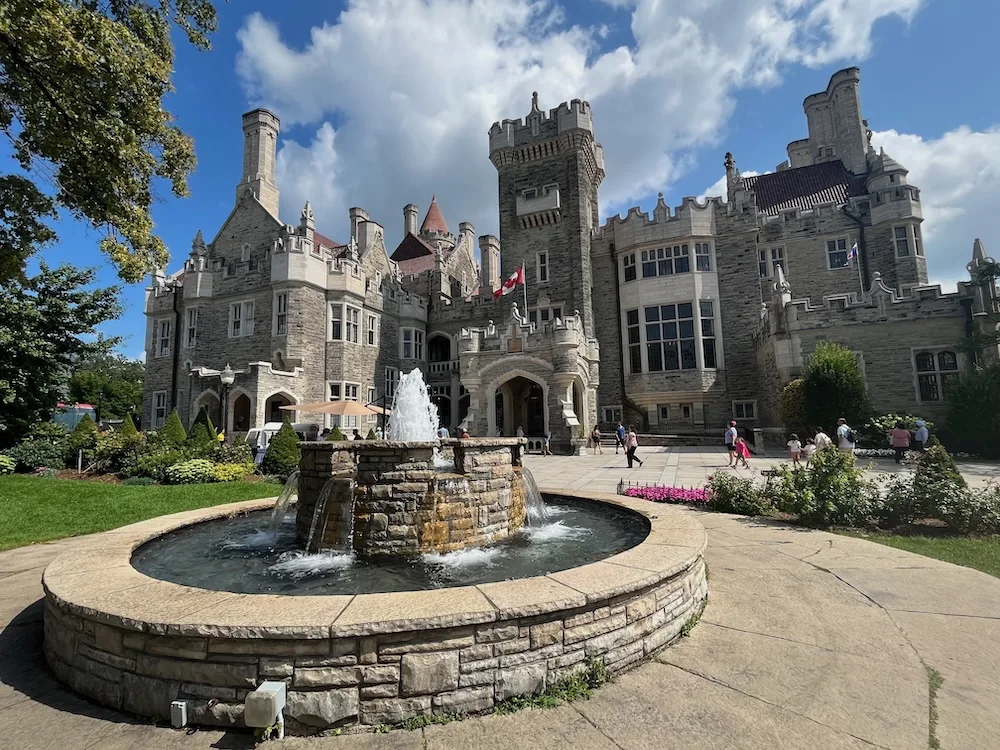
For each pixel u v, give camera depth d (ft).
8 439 59.57
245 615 11.77
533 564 20.49
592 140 114.83
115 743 10.82
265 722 10.55
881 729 10.73
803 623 16.17
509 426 97.60
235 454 61.00
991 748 10.05
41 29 25.68
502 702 11.92
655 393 98.68
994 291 68.59
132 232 36.68
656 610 14.53
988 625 15.88
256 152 105.29
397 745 10.59
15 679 13.52
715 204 100.32
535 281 112.06
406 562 21.01
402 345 116.98
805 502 30.27
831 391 67.26
